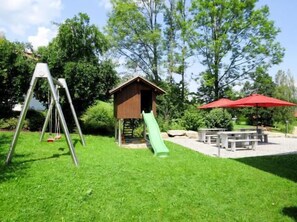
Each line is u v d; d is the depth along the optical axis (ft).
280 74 142.41
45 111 59.93
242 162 30.45
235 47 85.30
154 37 87.15
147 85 45.19
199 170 26.07
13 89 53.83
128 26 89.86
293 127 78.89
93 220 15.42
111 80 57.77
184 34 87.30
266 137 51.19
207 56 87.71
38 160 28.22
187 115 70.44
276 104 45.11
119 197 18.51
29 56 57.67
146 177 23.08
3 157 28.94
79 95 53.83
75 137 48.49
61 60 54.75
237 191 20.29
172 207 17.28
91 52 58.70
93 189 19.66
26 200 17.38
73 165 26.30
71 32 55.16
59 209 16.40
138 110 44.55
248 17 83.10
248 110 92.02
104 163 27.81
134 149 39.22
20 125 26.66
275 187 21.27
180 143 49.44
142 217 15.94
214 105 56.13
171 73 91.86
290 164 29.40
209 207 17.39
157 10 94.27
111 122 58.29
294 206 17.80
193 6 86.38
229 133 42.16
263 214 16.60
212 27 86.02
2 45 52.47
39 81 52.37
